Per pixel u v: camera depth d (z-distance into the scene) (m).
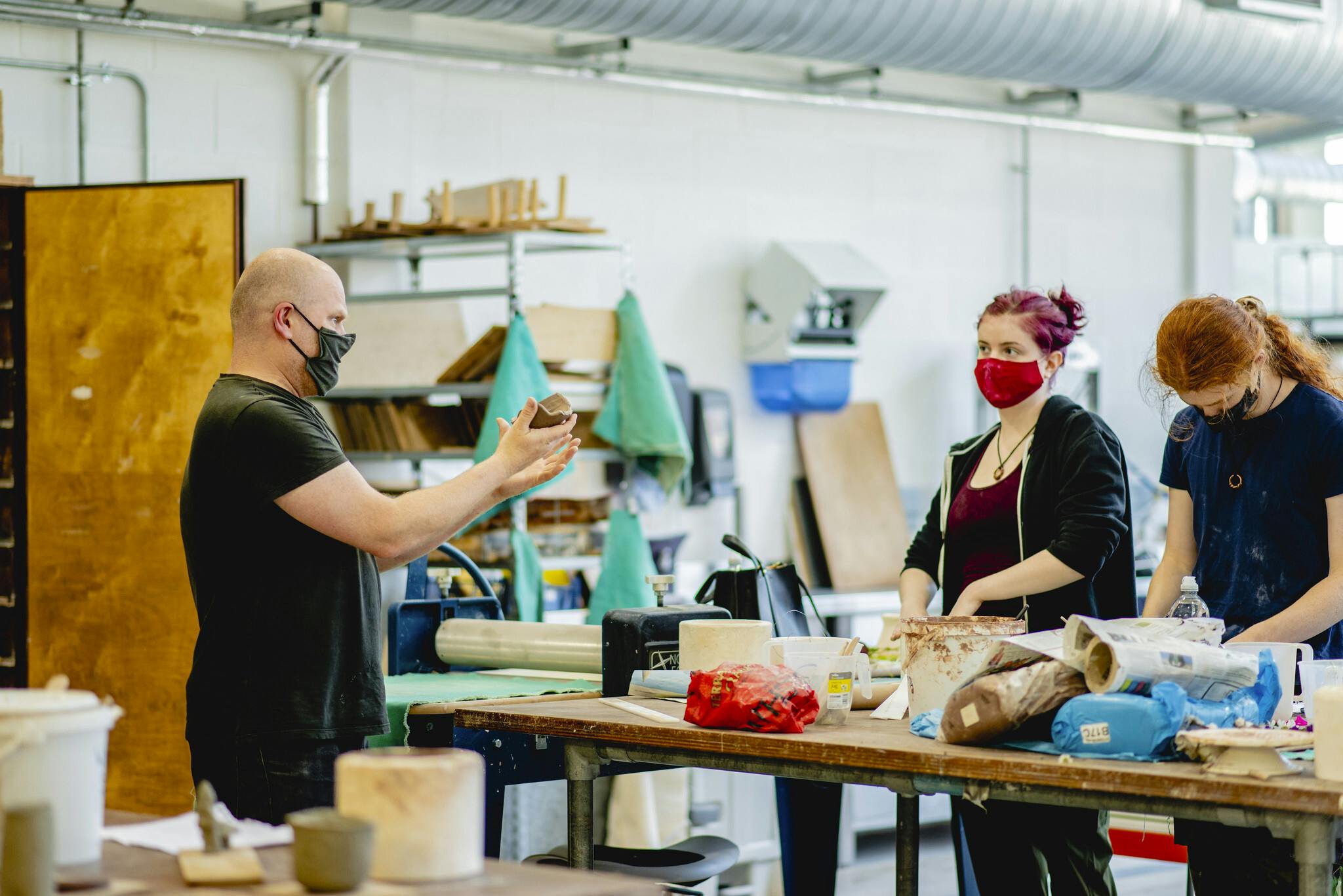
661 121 6.18
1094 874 2.83
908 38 5.12
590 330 5.14
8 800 1.50
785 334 6.20
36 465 4.34
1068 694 2.12
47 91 4.90
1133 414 7.64
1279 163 8.12
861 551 6.47
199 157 5.18
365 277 5.44
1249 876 2.53
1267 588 2.80
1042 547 2.96
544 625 3.38
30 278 4.35
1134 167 7.64
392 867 1.49
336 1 4.60
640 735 2.45
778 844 5.04
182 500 2.65
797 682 2.39
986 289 7.12
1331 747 1.87
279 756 2.52
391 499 2.54
